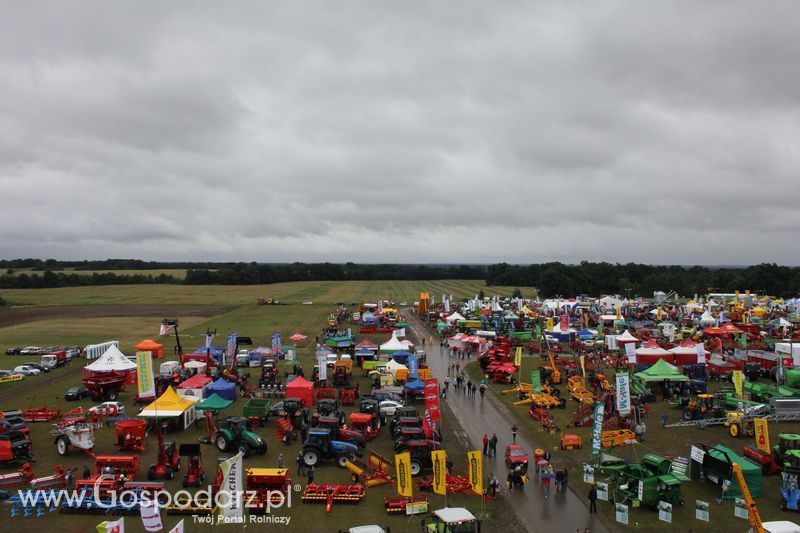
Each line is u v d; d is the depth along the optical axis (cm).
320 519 2708
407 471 2742
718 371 6053
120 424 3681
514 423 4406
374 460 3297
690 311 11781
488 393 5456
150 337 9169
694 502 2933
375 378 5794
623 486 2936
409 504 2766
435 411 3581
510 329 9338
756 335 8631
